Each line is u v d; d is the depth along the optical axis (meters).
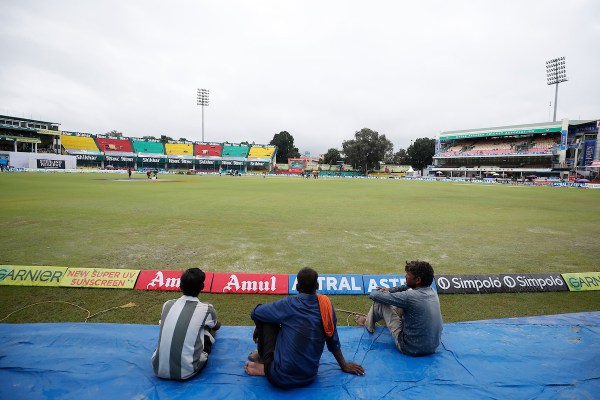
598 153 51.62
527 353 3.35
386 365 3.12
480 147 73.50
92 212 12.37
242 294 5.21
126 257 6.79
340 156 107.94
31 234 8.57
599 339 3.65
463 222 11.84
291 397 2.65
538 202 19.33
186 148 84.81
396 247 8.09
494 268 6.58
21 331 3.55
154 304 4.71
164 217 11.64
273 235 9.12
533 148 62.25
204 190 23.95
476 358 3.25
